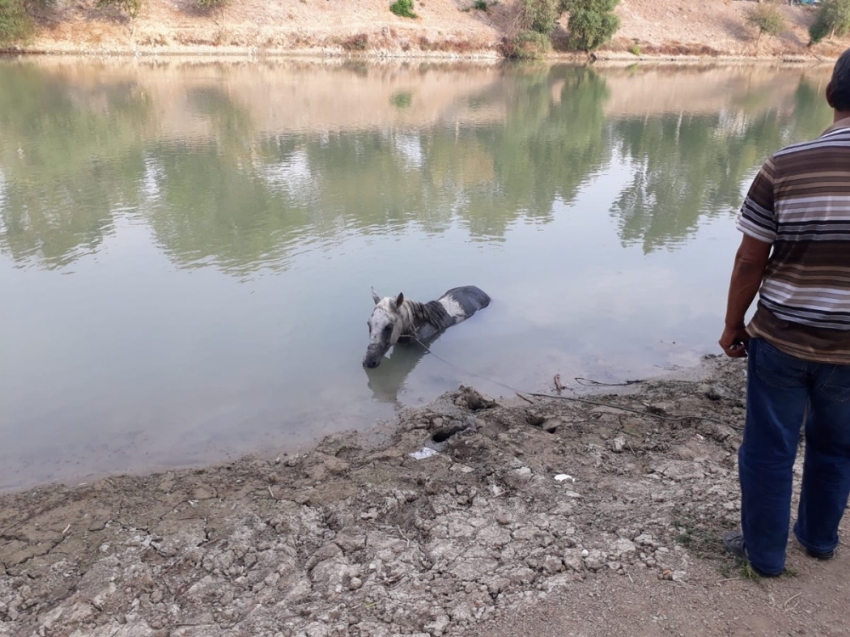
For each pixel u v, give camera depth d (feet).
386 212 49.42
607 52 226.17
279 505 17.25
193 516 16.99
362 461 20.04
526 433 20.95
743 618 11.30
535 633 11.37
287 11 192.75
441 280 36.94
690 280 37.60
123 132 76.79
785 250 9.91
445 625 11.78
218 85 121.80
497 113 104.12
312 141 75.00
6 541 16.30
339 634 11.78
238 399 24.77
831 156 9.27
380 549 14.60
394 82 140.77
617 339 30.42
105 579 14.16
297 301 33.50
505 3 226.38
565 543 14.05
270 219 46.75
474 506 16.31
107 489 18.79
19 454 21.09
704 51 240.94
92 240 41.81
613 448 19.81
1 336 29.09
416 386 26.35
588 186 59.93
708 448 19.57
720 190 59.31
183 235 43.01
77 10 169.89
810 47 255.70
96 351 28.07
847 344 9.72
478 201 53.67
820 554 12.42
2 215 46.39
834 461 11.25
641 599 11.96
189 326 30.50
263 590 13.48
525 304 34.50
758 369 10.69
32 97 100.12
